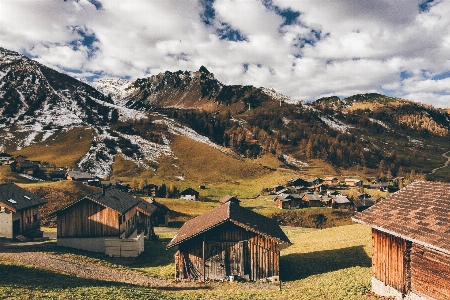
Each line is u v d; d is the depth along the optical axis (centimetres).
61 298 1945
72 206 4169
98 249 4125
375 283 2277
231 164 18312
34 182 11644
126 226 4681
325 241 4572
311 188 15262
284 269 3331
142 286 2728
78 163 16438
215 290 2755
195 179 16338
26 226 4634
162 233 6738
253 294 2555
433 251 1812
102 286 2423
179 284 2961
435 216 1925
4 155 15275
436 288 1778
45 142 19612
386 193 14712
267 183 15988
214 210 4078
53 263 3070
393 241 2111
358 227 5553
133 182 13075
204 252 3139
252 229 3067
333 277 2803
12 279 2244
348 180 17562
